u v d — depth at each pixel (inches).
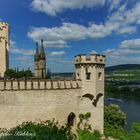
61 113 2228.1
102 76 2374.5
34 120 2149.4
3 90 2064.5
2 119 2065.7
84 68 2285.9
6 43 3983.8
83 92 2289.6
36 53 3919.8
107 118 3019.2
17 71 3868.1
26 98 2127.2
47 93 2182.6
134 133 2805.1
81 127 2284.7
